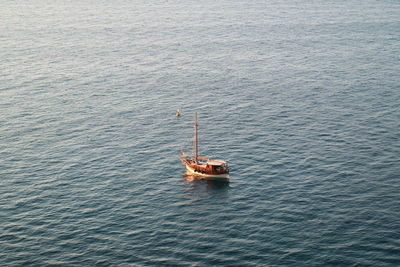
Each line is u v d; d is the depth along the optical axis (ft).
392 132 474.08
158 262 299.17
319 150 440.86
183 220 341.41
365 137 464.65
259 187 382.22
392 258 296.30
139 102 564.71
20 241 318.65
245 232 326.03
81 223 338.13
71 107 548.31
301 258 299.17
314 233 321.73
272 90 598.34
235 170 410.52
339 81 625.00
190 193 376.68
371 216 337.93
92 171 409.90
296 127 492.13
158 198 370.12
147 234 326.03
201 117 522.06
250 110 538.47
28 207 357.00
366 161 417.49
